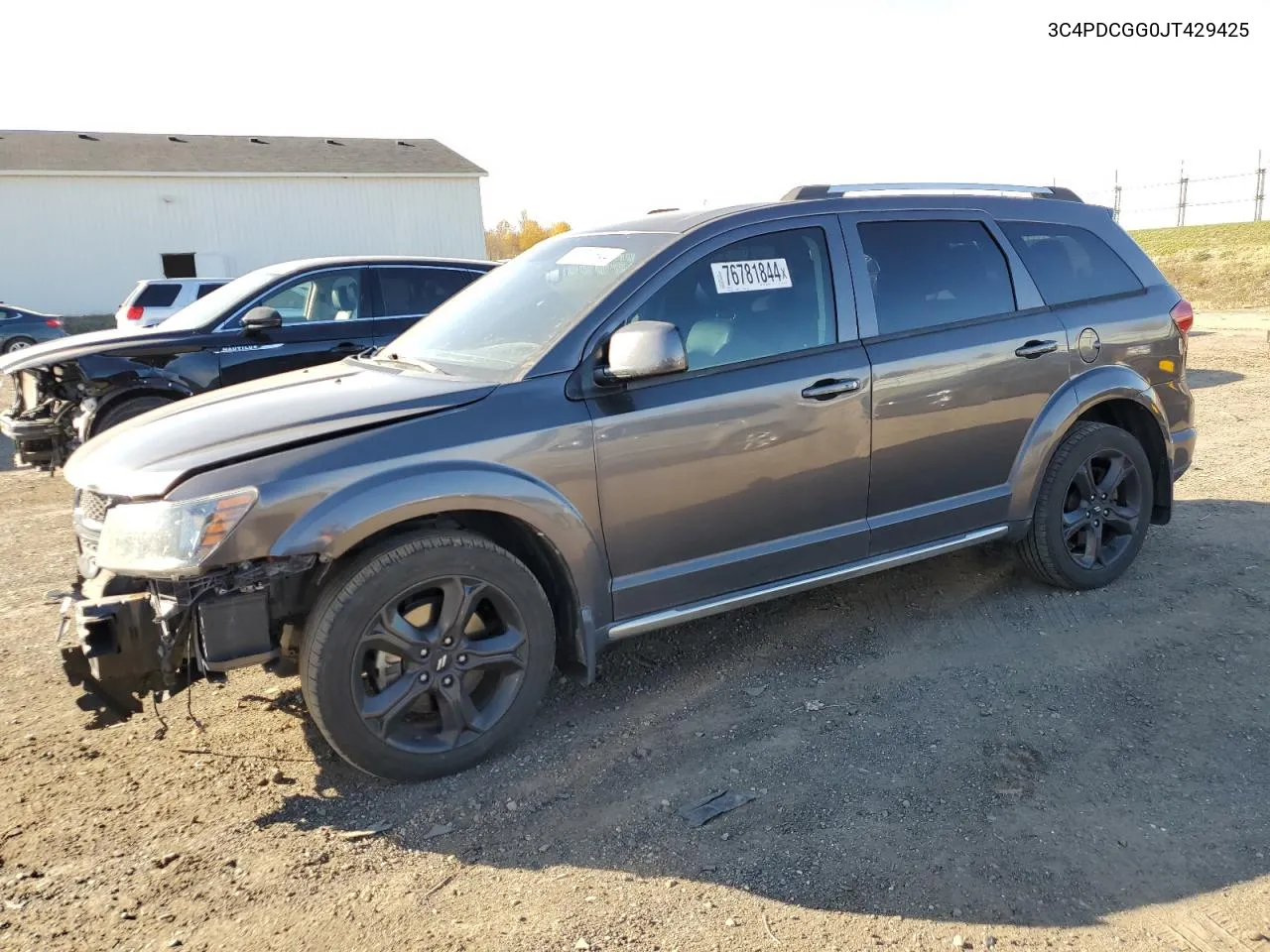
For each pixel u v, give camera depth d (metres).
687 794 3.03
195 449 2.93
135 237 30.59
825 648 4.07
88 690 2.92
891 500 3.93
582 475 3.23
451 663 3.10
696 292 3.55
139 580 2.86
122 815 2.97
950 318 4.07
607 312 3.39
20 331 21.61
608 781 3.12
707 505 3.49
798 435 3.62
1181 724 3.34
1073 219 4.62
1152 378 4.65
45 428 7.25
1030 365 4.20
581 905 2.51
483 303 3.99
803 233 3.80
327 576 2.99
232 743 3.44
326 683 2.89
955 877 2.57
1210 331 16.80
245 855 2.76
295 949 2.37
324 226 33.09
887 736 3.33
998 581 4.72
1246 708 3.42
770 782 3.07
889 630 4.22
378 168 33.91
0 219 28.94
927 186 4.28
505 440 3.12
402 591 2.97
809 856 2.69
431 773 3.12
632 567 3.41
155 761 3.32
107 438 3.33
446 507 3.00
